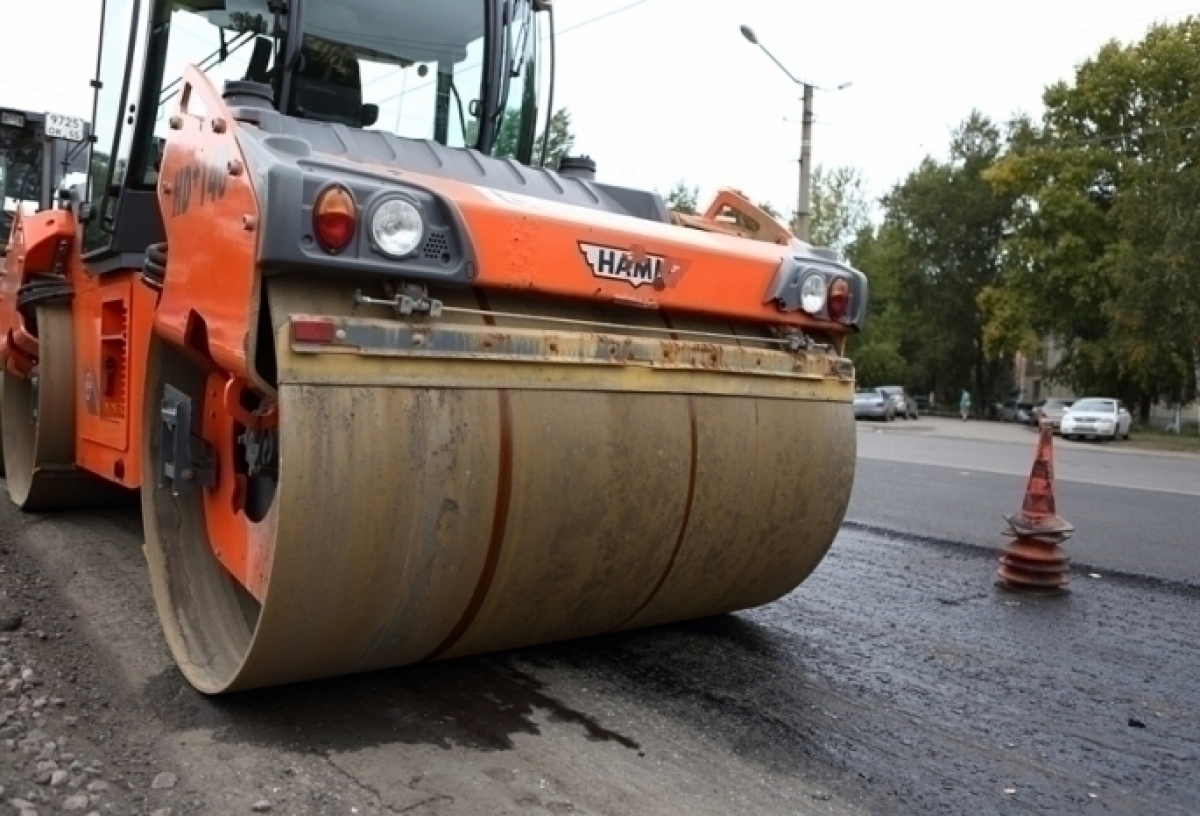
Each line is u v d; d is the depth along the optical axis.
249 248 2.99
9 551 5.62
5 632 4.21
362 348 3.02
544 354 3.37
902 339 57.19
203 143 3.43
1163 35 40.62
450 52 4.96
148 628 4.37
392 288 3.12
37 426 6.05
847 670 4.35
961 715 3.90
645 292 3.63
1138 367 36.00
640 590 3.87
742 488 3.93
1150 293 32.12
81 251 5.62
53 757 3.06
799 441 4.13
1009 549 6.20
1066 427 31.05
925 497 10.50
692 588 4.05
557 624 3.78
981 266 55.09
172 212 3.69
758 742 3.52
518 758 3.26
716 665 4.29
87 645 4.14
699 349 3.78
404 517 3.11
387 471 3.05
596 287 3.50
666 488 3.69
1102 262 39.41
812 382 4.23
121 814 2.78
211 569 3.94
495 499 3.27
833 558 6.91
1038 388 62.09
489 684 3.88
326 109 4.64
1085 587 6.27
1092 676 4.46
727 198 4.86
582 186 4.47
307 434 2.92
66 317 6.03
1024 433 33.16
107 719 3.41
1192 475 15.69
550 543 3.46
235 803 2.88
